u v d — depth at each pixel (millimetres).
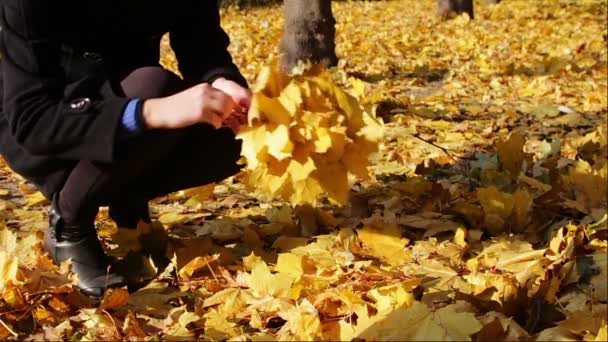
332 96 1794
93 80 2004
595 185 2945
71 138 1897
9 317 2074
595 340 1733
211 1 2449
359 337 1848
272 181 1801
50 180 2162
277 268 2346
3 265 2193
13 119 1940
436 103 5285
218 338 1971
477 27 10891
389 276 2291
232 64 2439
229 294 2178
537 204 2947
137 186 2416
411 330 1820
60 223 2256
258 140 1746
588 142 3566
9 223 2912
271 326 2086
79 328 2049
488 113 5074
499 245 2535
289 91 1751
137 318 2105
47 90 1960
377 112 4871
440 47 8625
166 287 2285
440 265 2363
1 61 2047
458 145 4133
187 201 3141
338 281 2285
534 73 6613
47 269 2303
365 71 6672
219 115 1894
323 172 1801
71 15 2020
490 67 6812
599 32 10062
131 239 2527
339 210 2992
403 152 3891
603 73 6656
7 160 2141
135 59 2275
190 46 2439
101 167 2096
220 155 2355
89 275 2244
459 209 2854
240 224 2814
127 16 2156
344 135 1759
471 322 1783
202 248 2514
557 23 11523
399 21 12539
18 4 1932
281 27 11039
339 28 11180
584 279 2201
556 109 4918
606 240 2564
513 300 2029
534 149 4047
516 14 13141
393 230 2602
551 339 1813
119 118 1883
